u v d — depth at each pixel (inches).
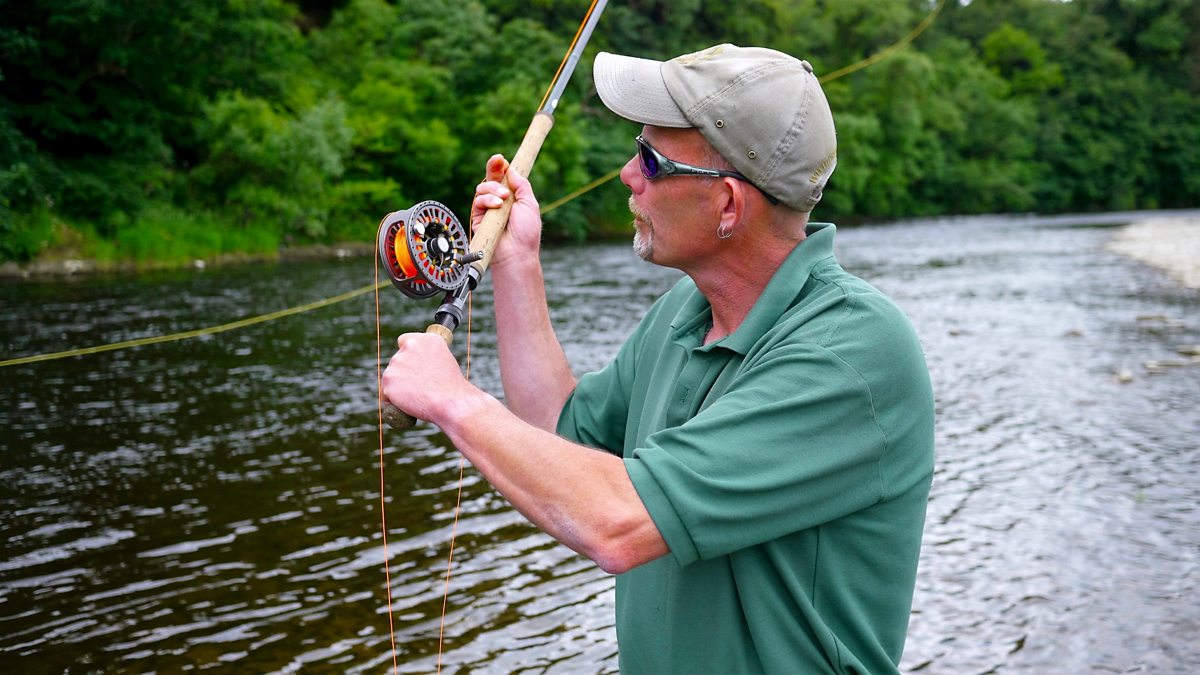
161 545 216.4
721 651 59.7
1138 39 2593.5
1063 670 158.7
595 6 80.1
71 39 903.7
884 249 1088.2
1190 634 170.1
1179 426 307.3
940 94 2143.2
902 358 56.9
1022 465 268.1
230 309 572.1
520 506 54.6
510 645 170.9
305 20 1282.0
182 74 981.2
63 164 863.7
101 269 794.8
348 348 453.1
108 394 356.2
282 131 956.6
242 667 164.2
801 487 55.0
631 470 54.3
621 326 498.3
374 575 200.4
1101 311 569.6
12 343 455.2
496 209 76.4
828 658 58.1
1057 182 2236.7
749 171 60.4
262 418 322.7
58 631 177.2
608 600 188.7
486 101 1199.6
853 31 1868.8
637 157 64.7
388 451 286.0
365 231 1039.0
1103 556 204.2
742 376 58.8
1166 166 2437.3
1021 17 2581.2
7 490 251.6
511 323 79.0
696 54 62.9
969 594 186.9
